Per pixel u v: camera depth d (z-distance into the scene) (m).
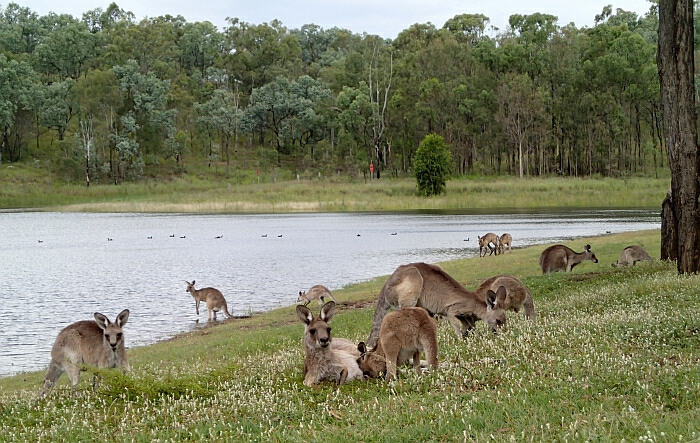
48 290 26.23
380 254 35.25
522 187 85.00
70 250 40.66
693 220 17.73
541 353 9.30
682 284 14.89
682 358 8.62
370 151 117.75
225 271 30.61
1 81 119.06
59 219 70.50
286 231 51.34
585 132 100.38
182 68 161.12
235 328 18.61
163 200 90.81
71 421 8.25
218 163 127.94
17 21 175.38
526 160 112.94
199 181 115.81
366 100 113.38
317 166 125.25
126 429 7.92
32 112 126.62
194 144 133.25
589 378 7.89
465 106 106.31
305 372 9.59
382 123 111.12
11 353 16.95
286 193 88.31
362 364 9.55
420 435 6.70
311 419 7.76
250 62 157.00
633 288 15.16
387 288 11.89
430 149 84.19
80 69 143.00
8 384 13.66
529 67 108.75
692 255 17.73
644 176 96.12
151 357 14.87
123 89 122.81
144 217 72.12
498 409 7.15
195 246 41.81
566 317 12.20
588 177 96.94
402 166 114.25
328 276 28.30
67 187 106.62
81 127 118.44
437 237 43.53
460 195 83.00
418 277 11.70
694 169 17.80
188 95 137.75
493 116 105.56
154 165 123.38
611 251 27.14
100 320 10.77
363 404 8.06
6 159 119.69
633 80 99.81
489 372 8.73
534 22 111.06
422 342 9.12
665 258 20.66
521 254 29.31
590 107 98.50
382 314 12.02
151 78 125.12
